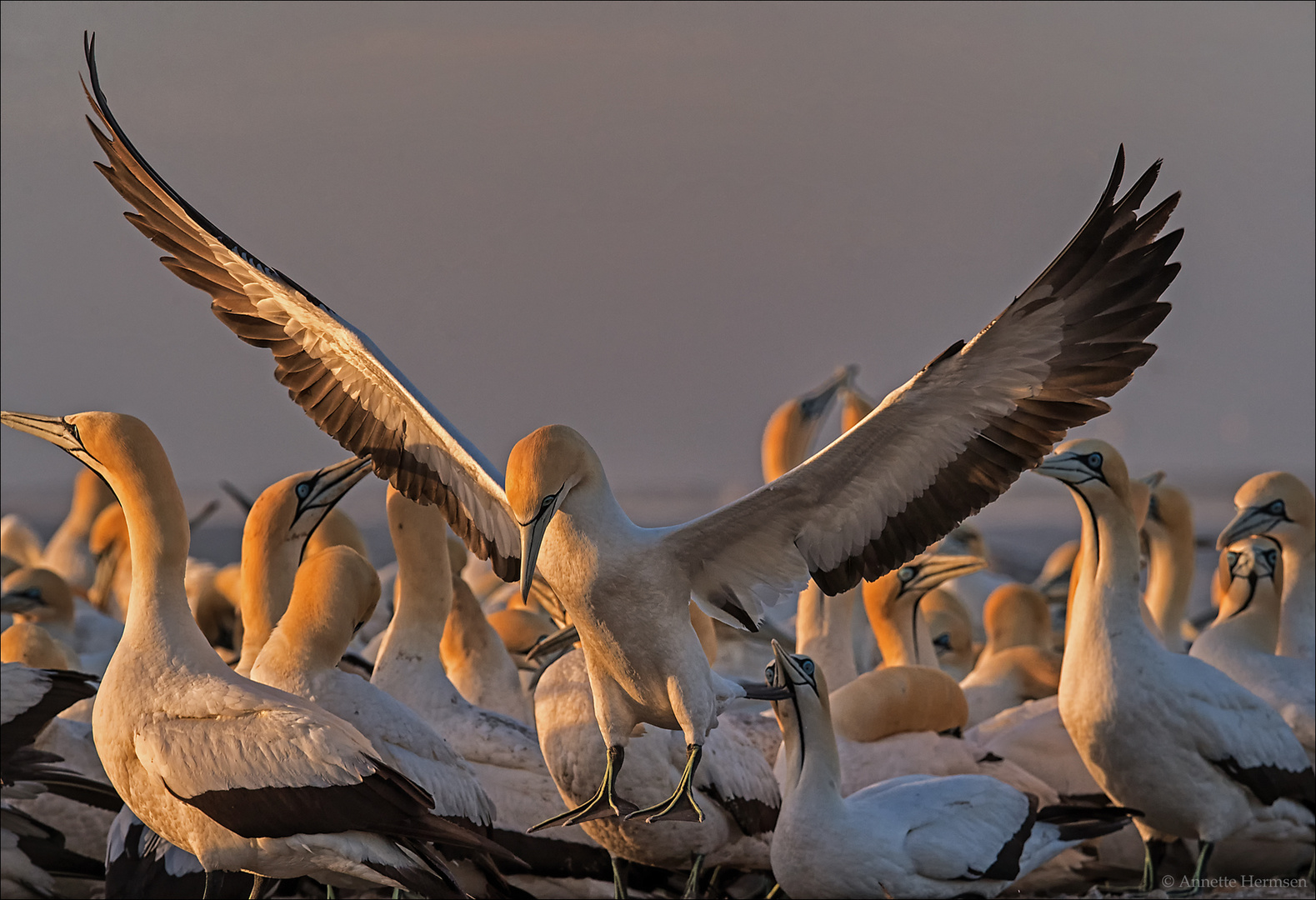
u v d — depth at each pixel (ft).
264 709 40.37
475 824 48.29
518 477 39.09
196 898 46.37
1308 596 67.77
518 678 61.05
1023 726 60.90
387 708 47.73
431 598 56.13
